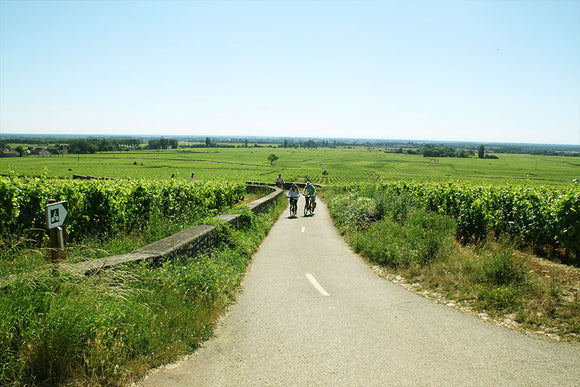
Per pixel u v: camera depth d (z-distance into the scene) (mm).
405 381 3393
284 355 3939
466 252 7734
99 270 4371
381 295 6125
